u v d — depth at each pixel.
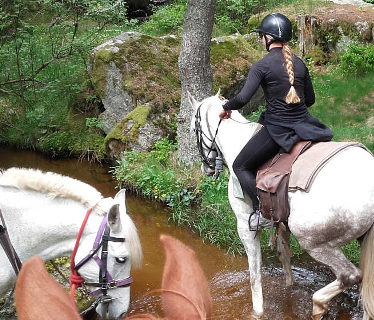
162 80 9.12
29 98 10.27
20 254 4.02
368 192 4.01
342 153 4.20
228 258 6.24
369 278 4.13
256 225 4.80
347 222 4.06
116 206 3.75
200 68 7.57
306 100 4.75
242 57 10.07
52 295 1.47
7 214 3.97
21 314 1.43
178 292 1.62
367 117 9.40
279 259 5.63
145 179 7.61
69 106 9.91
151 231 6.89
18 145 9.70
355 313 5.07
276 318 5.08
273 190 4.32
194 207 7.32
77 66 10.32
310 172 4.19
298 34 12.55
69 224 3.95
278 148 4.52
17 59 9.96
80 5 10.11
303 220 4.21
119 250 3.87
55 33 11.23
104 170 8.82
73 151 9.23
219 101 5.24
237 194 4.82
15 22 9.74
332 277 5.75
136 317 1.61
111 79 9.18
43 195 4.01
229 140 4.93
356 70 11.28
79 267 3.96
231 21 14.28
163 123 8.55
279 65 4.35
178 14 14.03
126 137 8.51
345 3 13.79
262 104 10.03
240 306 5.27
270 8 14.21
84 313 4.67
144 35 9.69
